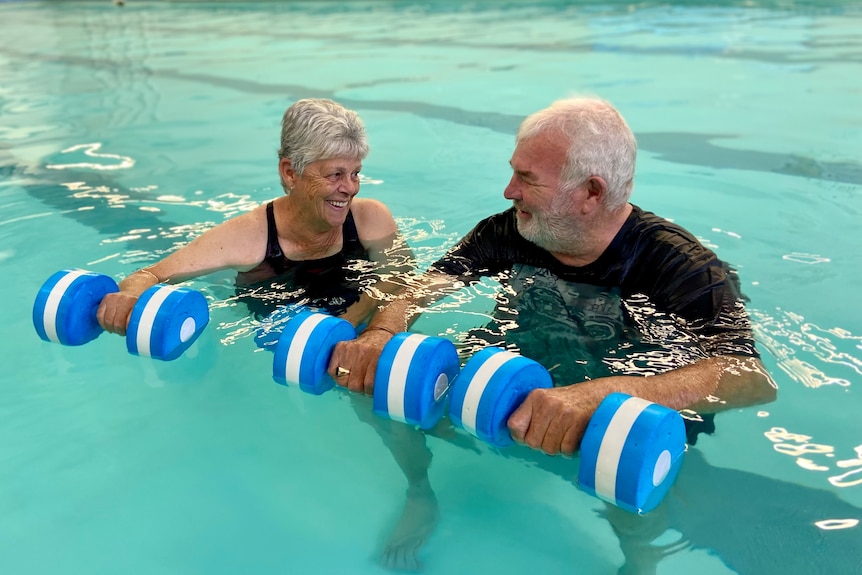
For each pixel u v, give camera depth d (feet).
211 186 13.60
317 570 5.30
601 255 8.09
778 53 26.68
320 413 7.03
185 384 7.48
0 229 11.41
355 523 5.74
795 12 39.11
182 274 9.20
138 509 5.88
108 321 8.12
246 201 12.78
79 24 41.29
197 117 19.07
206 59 28.35
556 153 7.39
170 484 6.15
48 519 5.76
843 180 13.20
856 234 10.72
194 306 8.05
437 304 8.45
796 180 13.29
